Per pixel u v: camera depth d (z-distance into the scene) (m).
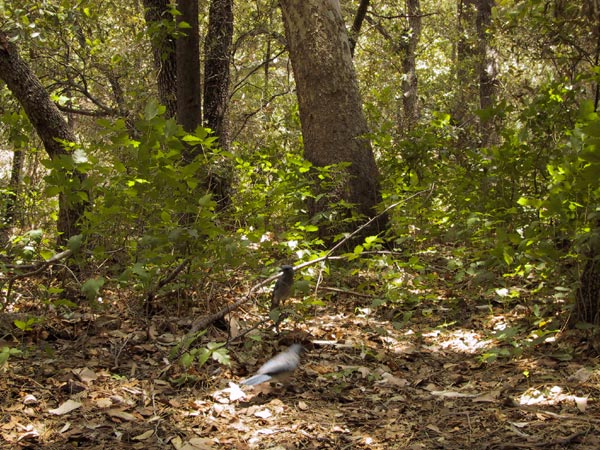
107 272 6.79
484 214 7.54
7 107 11.05
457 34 21.55
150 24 11.80
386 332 6.44
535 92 11.91
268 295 7.20
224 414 4.67
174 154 6.11
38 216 9.88
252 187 8.58
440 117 10.75
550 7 9.74
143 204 6.35
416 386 5.39
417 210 8.98
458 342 6.44
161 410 4.65
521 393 4.98
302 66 10.23
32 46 11.78
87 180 6.12
